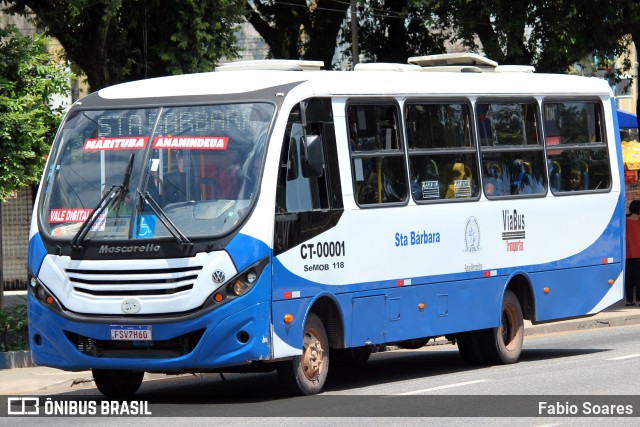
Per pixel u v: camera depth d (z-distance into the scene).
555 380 16.91
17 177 19.34
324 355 16.30
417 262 17.84
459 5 34.00
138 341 14.89
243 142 15.27
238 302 14.66
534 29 33.88
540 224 20.39
